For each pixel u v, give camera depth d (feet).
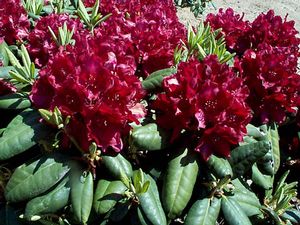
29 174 1.48
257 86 1.80
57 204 1.47
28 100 1.62
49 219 1.60
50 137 1.52
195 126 1.50
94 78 1.43
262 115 1.81
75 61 1.47
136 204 1.52
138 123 1.48
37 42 1.96
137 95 1.52
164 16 2.28
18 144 1.48
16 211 1.63
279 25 2.46
